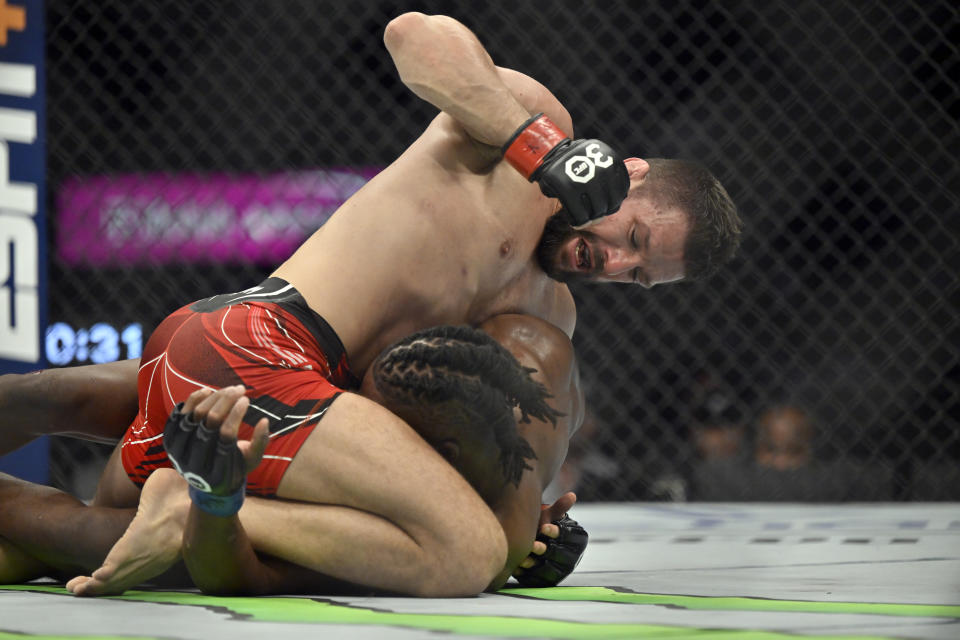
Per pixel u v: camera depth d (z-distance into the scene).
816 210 8.66
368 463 2.12
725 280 8.44
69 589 2.10
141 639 1.50
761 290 8.53
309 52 7.88
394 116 8.54
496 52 8.62
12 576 2.43
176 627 1.63
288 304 2.36
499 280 2.61
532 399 2.22
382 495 2.12
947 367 7.23
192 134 8.57
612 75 8.73
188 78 8.29
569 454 7.25
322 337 2.38
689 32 8.34
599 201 2.30
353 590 2.18
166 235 7.42
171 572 2.27
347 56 8.67
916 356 8.30
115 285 7.66
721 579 2.64
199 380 2.23
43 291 5.88
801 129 8.04
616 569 2.99
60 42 7.83
